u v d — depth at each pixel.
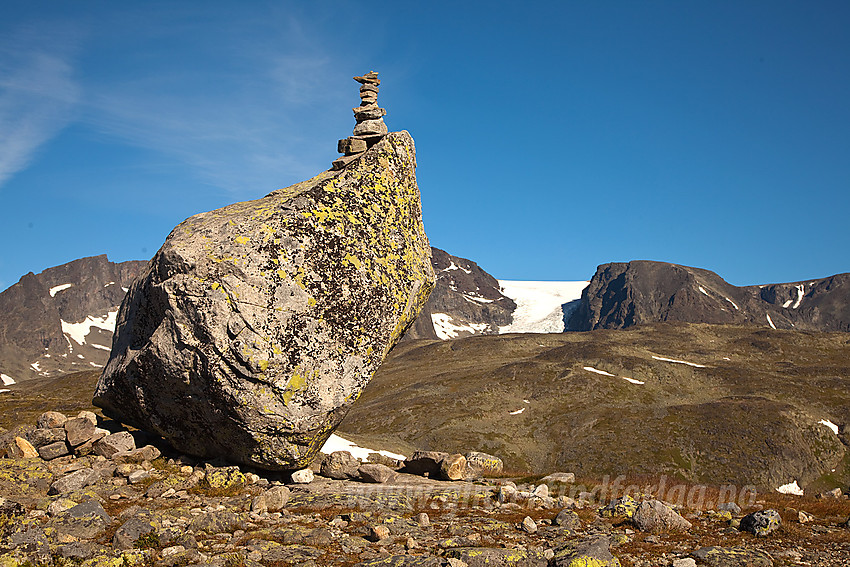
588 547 11.40
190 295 18.11
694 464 110.81
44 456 19.92
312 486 19.02
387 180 22.11
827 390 155.00
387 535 13.24
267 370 18.11
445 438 128.12
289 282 18.73
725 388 160.25
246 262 18.44
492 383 169.50
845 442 118.69
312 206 20.05
